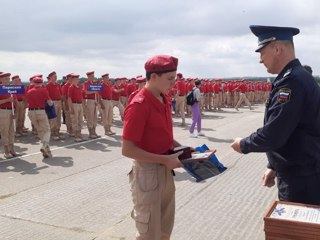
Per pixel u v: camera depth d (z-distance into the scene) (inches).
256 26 118.6
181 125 671.8
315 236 94.7
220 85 1076.5
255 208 228.5
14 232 199.6
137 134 116.0
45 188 280.4
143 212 119.6
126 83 740.0
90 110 517.7
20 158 393.7
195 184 280.2
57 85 521.3
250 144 114.1
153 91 119.5
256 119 780.6
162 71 116.1
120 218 218.5
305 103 109.8
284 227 98.1
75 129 500.4
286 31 115.0
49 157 394.3
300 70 111.8
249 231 194.7
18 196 261.7
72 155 406.3
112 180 300.8
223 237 187.6
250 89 1353.3
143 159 116.3
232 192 260.7
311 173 113.2
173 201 128.8
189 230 196.2
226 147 437.1
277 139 109.1
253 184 280.1
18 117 547.2
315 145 113.4
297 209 106.3
